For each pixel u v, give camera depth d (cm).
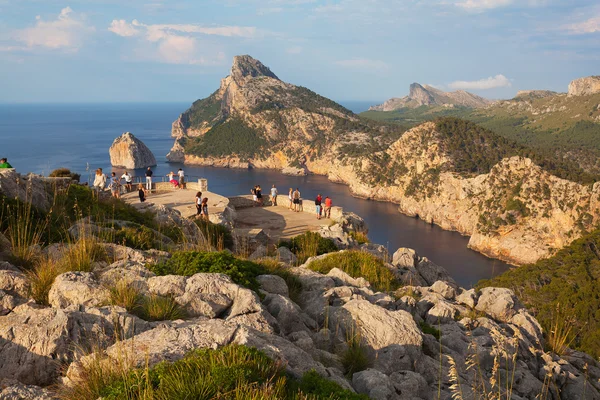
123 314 779
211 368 573
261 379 573
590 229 13462
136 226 1630
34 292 887
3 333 692
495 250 15025
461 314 1324
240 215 3366
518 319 1333
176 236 1852
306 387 621
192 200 3347
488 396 652
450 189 18400
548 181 15212
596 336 3753
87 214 1716
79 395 572
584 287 7056
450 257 14250
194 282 946
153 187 3922
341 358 882
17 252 1052
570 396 1055
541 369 1070
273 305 973
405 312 1045
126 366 600
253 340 681
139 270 1033
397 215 19712
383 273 1661
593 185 13838
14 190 1469
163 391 526
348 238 2330
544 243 14438
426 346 1033
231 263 1119
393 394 772
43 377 663
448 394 862
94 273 990
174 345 660
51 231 1326
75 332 713
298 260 1911
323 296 1173
